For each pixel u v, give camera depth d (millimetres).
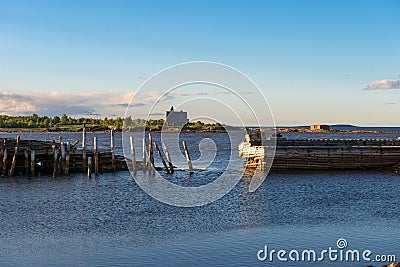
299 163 39406
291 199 26594
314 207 23938
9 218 21000
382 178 35562
